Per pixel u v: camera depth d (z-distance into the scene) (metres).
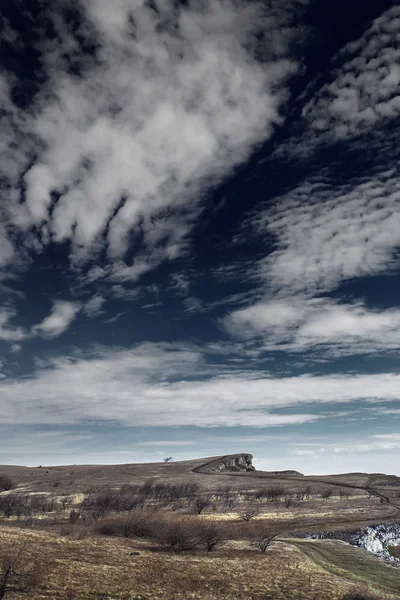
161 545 39.06
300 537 51.59
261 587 26.25
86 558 30.25
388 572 35.06
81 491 121.94
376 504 89.00
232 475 174.88
